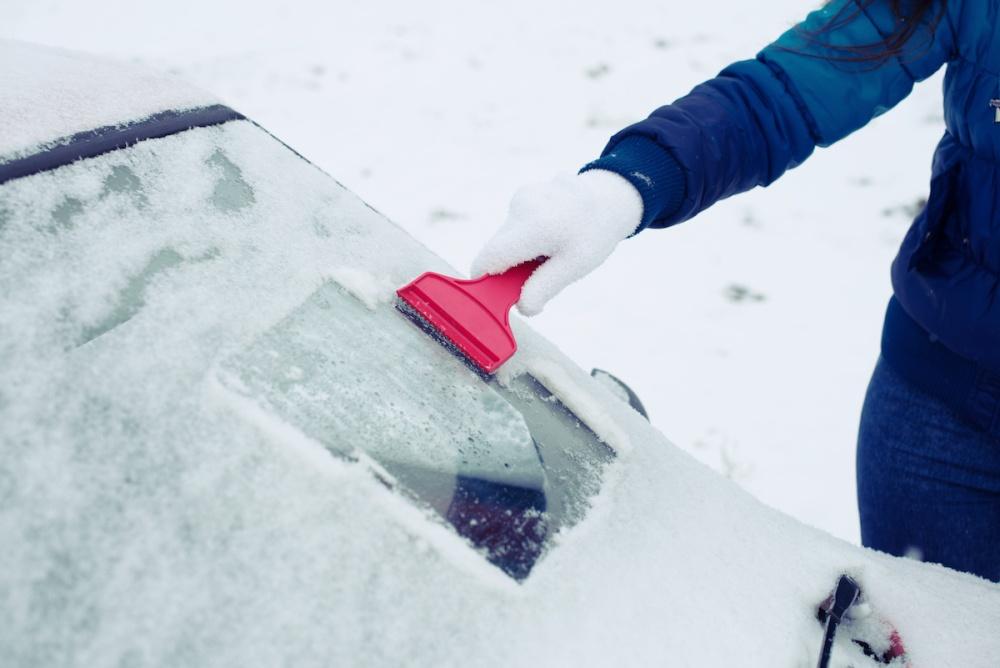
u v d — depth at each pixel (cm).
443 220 261
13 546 48
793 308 243
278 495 56
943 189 103
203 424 57
